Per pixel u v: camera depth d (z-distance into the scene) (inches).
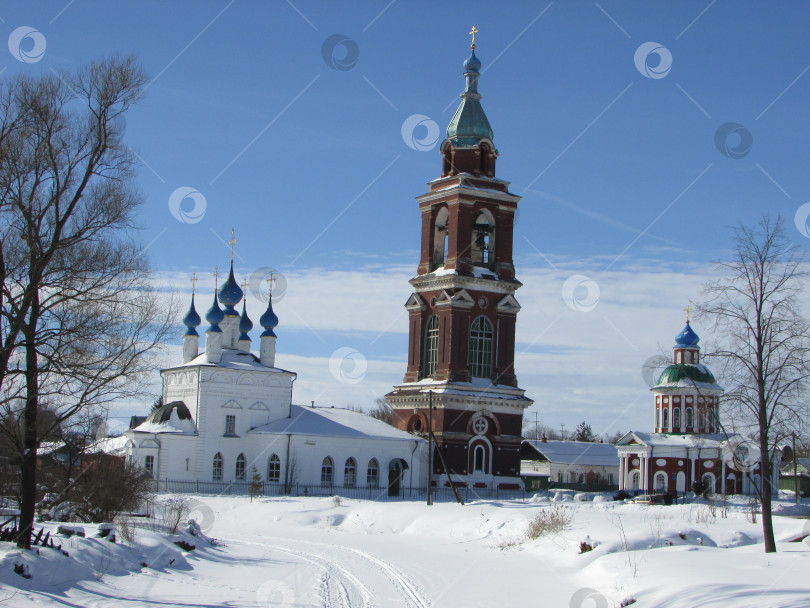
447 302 4264.3
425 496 4119.1
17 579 1286.9
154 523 2080.5
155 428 3865.7
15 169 1419.8
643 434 4655.5
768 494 1738.4
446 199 4367.6
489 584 1617.9
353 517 2950.3
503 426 4325.8
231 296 4217.5
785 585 1322.6
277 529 2844.5
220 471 3949.3
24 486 1440.7
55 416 1734.7
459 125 4436.5
